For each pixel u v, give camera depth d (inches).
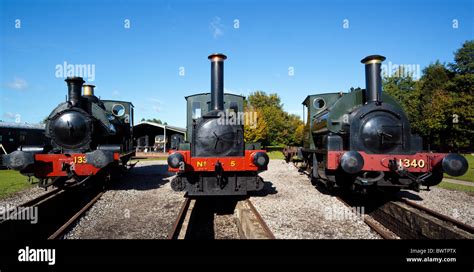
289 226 227.1
